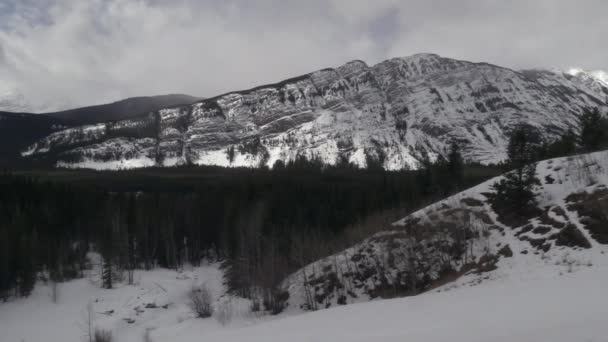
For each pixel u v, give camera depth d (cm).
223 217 9412
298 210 8506
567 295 2016
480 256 4216
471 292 2917
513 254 3866
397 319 2428
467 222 4800
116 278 7788
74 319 5909
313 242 6538
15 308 6388
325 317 3250
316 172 18000
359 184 12281
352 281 5234
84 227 9700
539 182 4756
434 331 1803
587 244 3362
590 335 1256
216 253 10162
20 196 9788
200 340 3362
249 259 6662
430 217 5366
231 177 18750
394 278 4853
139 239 9088
